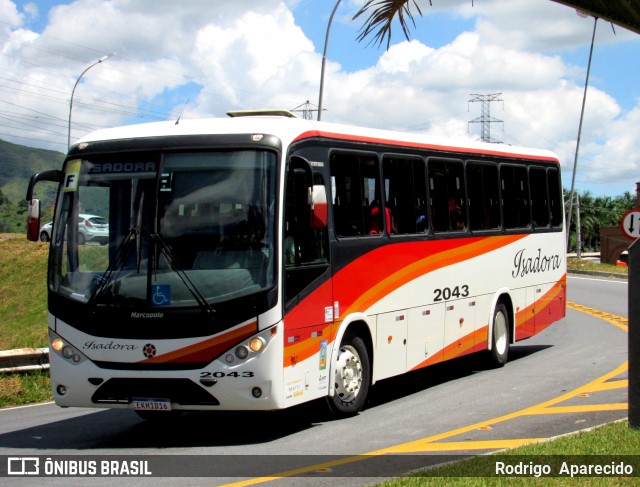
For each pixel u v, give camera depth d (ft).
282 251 31.45
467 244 46.91
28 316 109.60
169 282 31.04
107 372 31.30
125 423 37.22
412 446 30.01
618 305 90.79
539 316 55.77
